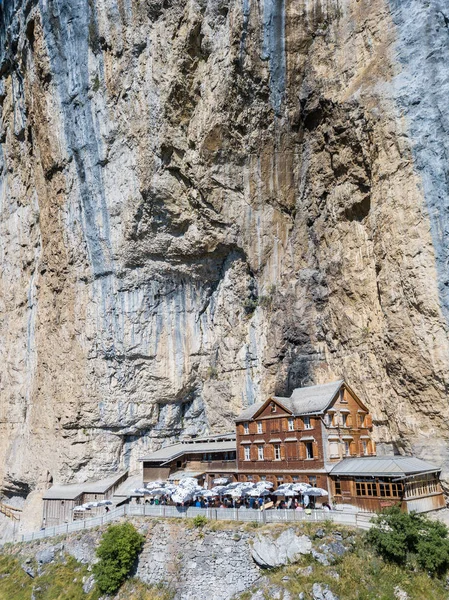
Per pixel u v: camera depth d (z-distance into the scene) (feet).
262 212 166.30
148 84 170.40
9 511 227.81
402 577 91.81
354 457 124.57
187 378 189.88
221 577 107.96
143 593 115.44
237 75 154.61
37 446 204.54
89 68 188.24
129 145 179.52
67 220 198.80
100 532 137.18
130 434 195.31
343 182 143.95
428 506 108.58
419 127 118.42
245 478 144.66
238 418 148.87
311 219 157.89
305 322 155.22
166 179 170.09
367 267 136.67
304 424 131.23
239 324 179.32
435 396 111.14
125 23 176.86
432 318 111.04
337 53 143.95
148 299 188.03
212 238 172.65
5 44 246.88
